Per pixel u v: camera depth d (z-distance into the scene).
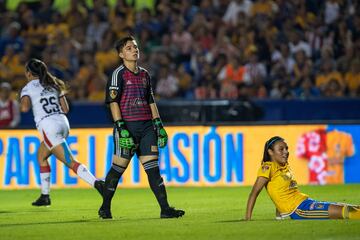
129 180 57.56
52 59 73.50
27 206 44.75
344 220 33.16
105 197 36.91
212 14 77.94
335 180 57.97
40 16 79.81
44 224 35.06
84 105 66.38
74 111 66.31
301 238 28.91
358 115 66.75
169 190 54.38
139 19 77.81
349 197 47.06
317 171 57.78
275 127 57.84
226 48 73.56
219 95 70.38
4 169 57.97
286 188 34.19
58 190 55.69
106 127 57.97
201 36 75.38
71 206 44.41
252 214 37.94
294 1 77.69
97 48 76.12
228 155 57.66
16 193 54.12
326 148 57.97
